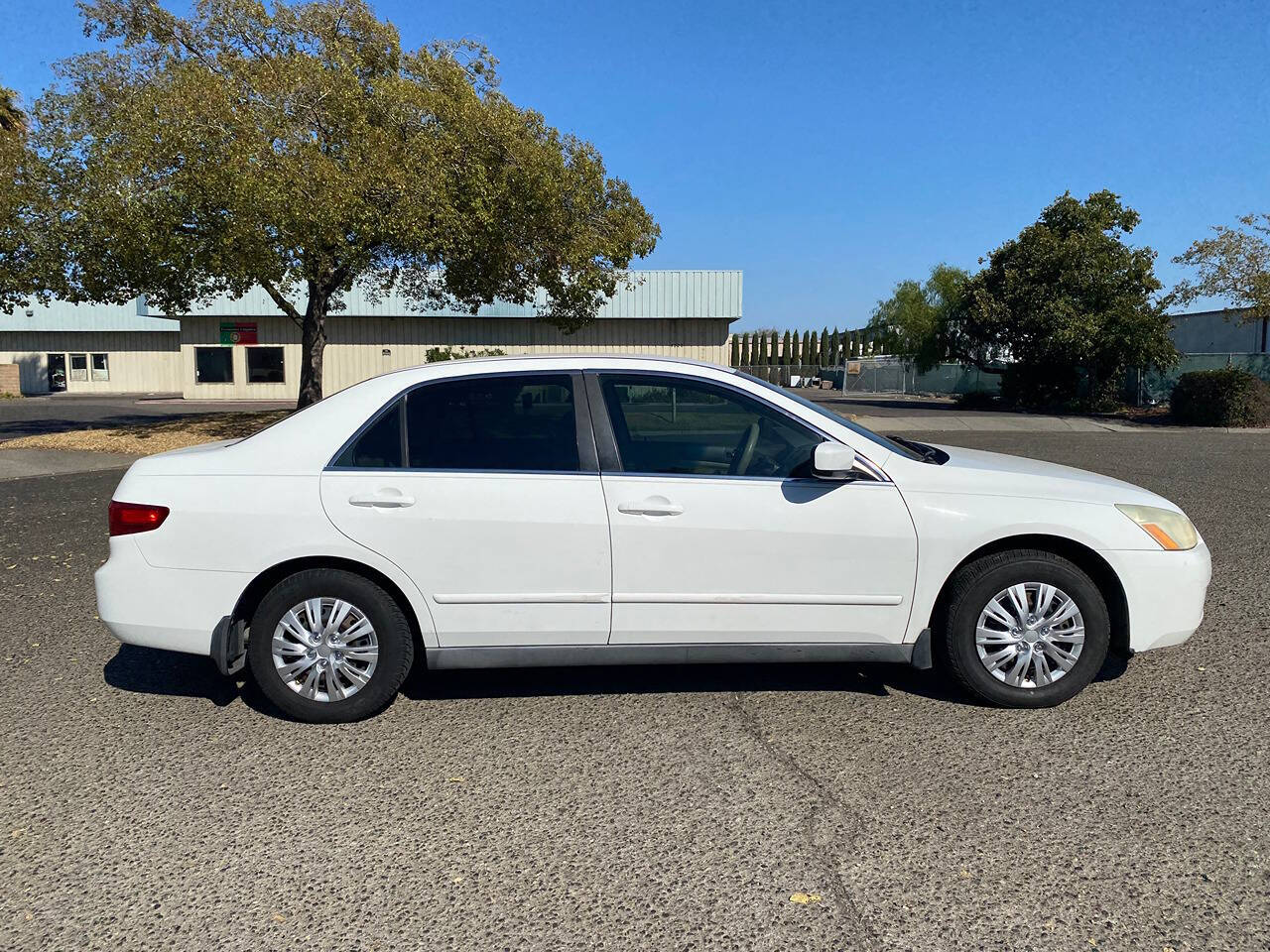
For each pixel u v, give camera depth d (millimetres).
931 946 2688
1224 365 28750
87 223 15227
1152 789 3615
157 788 3725
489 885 3031
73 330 39469
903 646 4352
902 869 3090
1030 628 4340
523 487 4207
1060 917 2812
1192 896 2906
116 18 16953
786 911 2863
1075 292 28500
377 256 17750
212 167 13812
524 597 4215
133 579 4211
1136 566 4316
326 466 4246
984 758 3914
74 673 5066
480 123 15750
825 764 3881
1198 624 4402
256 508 4176
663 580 4219
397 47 17359
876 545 4234
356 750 4074
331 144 15180
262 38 16672
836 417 4504
